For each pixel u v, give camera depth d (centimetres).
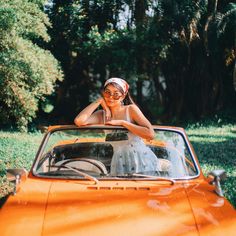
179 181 340
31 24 1341
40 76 1302
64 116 2305
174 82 2270
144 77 2133
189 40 2002
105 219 260
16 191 307
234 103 2264
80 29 1977
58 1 2014
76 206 279
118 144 378
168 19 1912
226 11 1947
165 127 389
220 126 2008
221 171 342
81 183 329
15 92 1258
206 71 2200
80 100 2369
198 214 271
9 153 990
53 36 1994
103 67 2278
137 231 247
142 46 1928
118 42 1898
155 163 370
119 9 2062
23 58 1259
